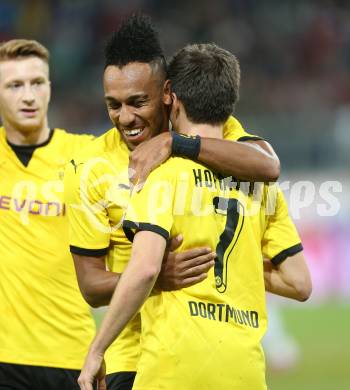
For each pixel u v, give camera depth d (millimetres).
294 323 47594
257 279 14156
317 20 79438
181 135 13672
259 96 72062
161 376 13219
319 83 75125
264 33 78500
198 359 13211
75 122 67125
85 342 19375
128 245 15297
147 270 12648
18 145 19984
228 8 79875
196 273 13391
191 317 13289
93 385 13961
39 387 19141
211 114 13969
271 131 59875
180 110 14117
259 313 14156
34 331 19000
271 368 37000
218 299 13508
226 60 14055
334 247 53719
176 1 79250
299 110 70188
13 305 18938
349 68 77750
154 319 13523
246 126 60156
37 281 18984
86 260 15172
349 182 56344
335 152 58938
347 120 60500
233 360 13406
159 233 12922
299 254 15078
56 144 20125
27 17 75375
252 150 13969
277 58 77125
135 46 14477
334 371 36000
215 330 13359
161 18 78438
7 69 19719
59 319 19094
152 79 14508
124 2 77750
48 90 20266
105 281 14695
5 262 19016
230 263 13805
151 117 14656
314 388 32812
